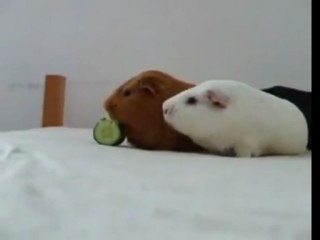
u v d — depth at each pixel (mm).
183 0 1649
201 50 1651
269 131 917
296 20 1586
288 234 353
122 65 1701
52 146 884
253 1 1604
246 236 348
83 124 1724
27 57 1751
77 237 338
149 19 1677
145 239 338
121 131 1019
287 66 1603
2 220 366
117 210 402
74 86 1727
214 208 420
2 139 995
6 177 519
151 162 710
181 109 918
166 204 426
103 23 1702
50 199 432
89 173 570
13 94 1759
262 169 668
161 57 1678
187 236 346
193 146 986
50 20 1731
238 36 1624
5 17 1765
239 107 906
